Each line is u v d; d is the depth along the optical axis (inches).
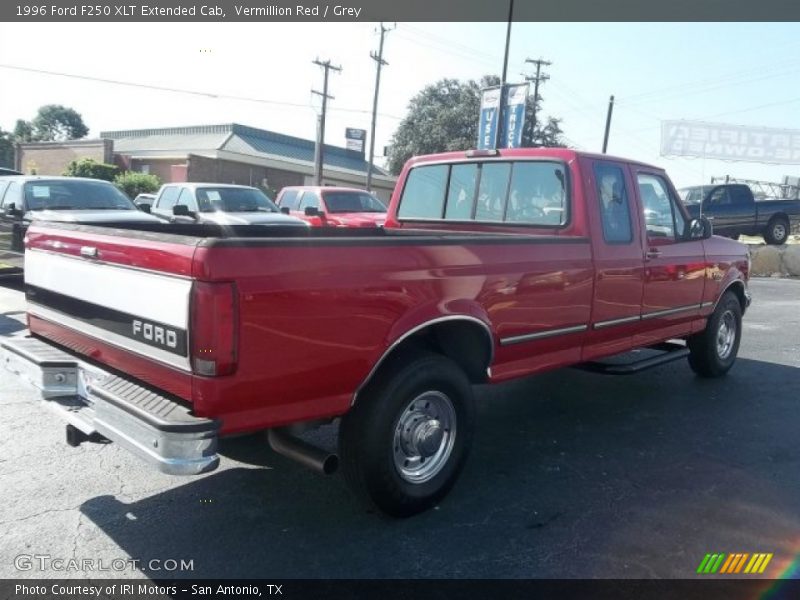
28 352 149.2
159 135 2127.2
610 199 197.3
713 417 220.2
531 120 1779.0
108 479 160.4
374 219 510.3
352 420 135.4
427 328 146.6
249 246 111.8
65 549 129.8
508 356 167.9
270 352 115.1
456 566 127.0
